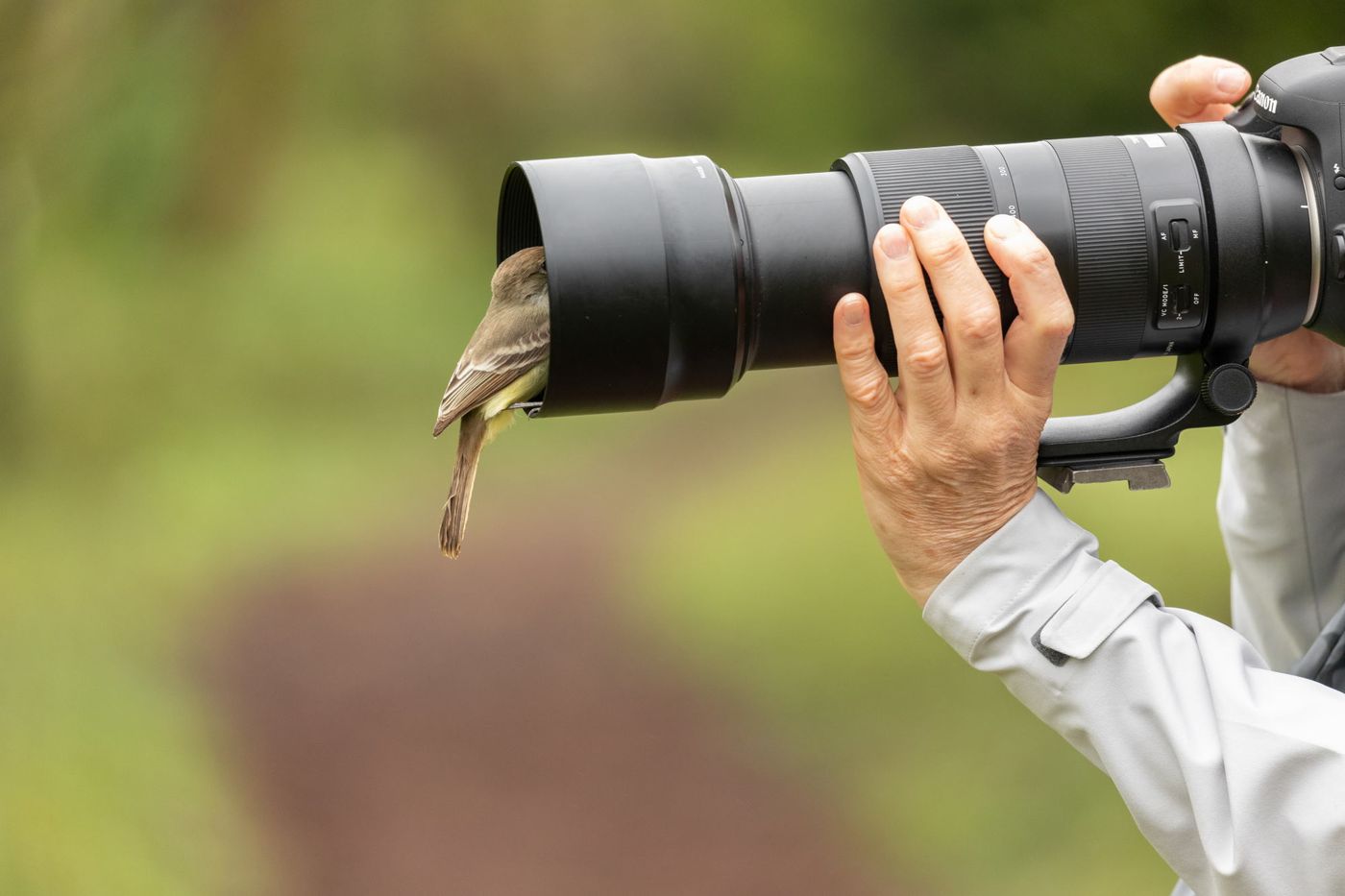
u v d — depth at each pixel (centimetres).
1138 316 749
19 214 3344
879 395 704
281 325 4281
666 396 745
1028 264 672
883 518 702
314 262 4544
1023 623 666
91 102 3341
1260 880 597
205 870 2283
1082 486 2881
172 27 4191
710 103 5397
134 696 2594
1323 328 762
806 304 731
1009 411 678
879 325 730
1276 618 845
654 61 5441
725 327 723
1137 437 755
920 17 5350
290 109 4797
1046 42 5209
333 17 5194
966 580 682
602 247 708
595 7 5431
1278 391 821
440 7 5284
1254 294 745
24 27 2720
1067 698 654
